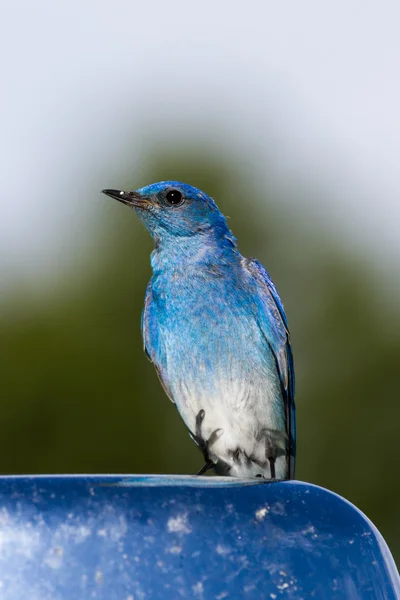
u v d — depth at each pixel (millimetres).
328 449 23172
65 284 24266
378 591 6543
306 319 24172
